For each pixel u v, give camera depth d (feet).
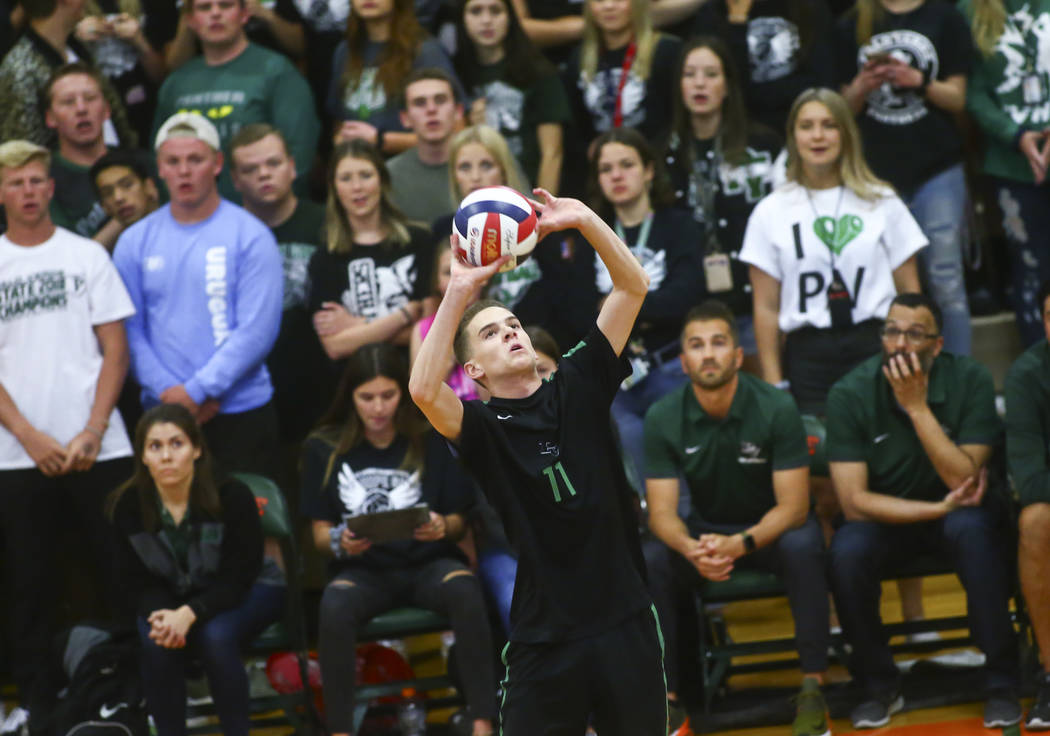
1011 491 56.90
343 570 57.52
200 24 73.20
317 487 59.52
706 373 56.08
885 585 70.18
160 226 64.13
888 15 71.92
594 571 37.88
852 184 63.26
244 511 56.08
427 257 66.49
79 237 63.00
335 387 66.59
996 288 77.97
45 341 61.36
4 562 66.33
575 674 37.70
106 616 72.18
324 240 67.26
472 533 61.36
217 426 62.85
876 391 57.77
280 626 58.70
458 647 54.49
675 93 69.36
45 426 61.00
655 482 57.98
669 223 66.08
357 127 73.20
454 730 56.29
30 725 58.90
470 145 66.49
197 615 54.19
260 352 62.69
